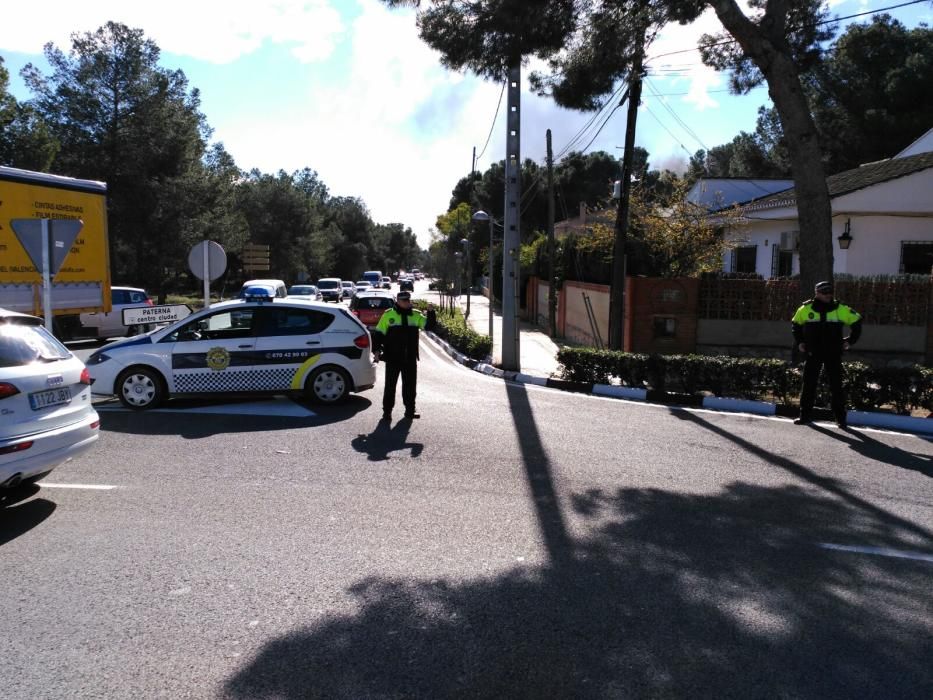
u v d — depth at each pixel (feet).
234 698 10.09
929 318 49.32
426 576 14.32
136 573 14.30
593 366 40.70
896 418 31.35
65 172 108.17
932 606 13.35
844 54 110.73
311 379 32.83
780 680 10.75
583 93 46.93
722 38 46.85
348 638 11.80
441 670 10.89
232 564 14.78
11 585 13.73
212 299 149.59
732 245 72.33
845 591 13.96
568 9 40.40
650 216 70.49
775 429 30.14
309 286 119.44
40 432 17.30
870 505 19.56
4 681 10.46
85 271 46.75
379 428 28.04
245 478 20.92
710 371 37.45
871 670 11.07
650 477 21.99
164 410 31.35
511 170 48.03
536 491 20.20
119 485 20.13
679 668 11.03
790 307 51.93
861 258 60.80
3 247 41.04
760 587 14.08
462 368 51.83
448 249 141.59
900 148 107.04
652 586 14.05
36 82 109.91
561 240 93.56
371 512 18.11
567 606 13.08
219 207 128.06
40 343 18.43
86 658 11.12
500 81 44.14
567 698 10.20
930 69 101.91
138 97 112.68
